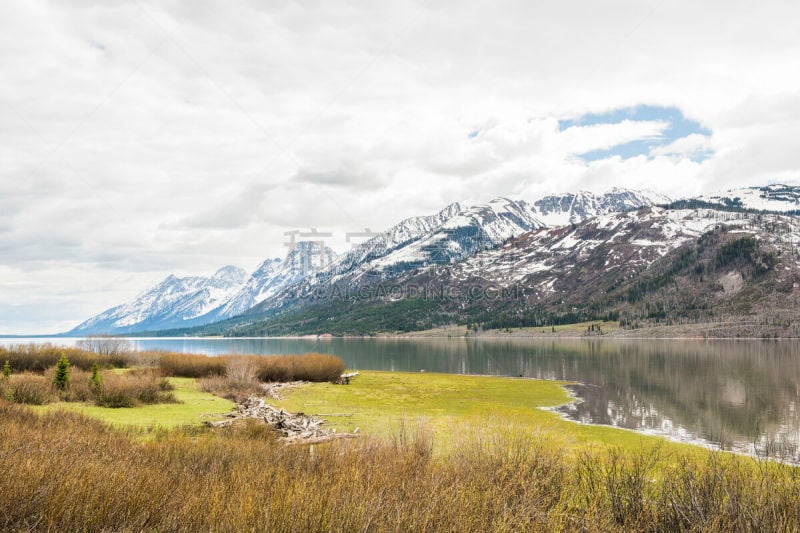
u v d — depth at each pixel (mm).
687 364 86688
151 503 7195
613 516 7961
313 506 6898
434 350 154875
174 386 37938
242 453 13078
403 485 8289
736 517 7215
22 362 43781
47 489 6871
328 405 36594
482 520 6961
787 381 61094
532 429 13781
